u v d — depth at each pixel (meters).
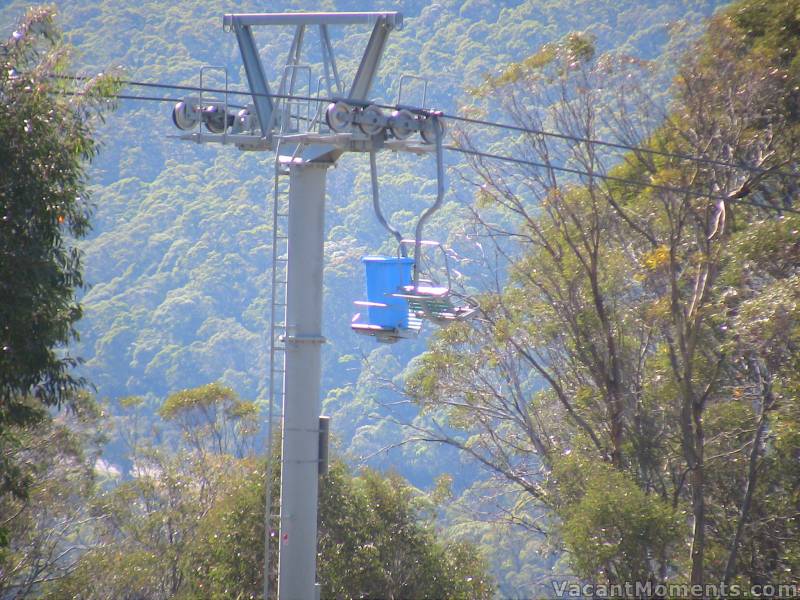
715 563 62.66
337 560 56.53
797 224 56.50
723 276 60.66
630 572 51.09
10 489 41.78
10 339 35.16
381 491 60.91
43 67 35.09
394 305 34.31
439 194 33.69
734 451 61.16
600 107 69.19
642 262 68.31
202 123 35.22
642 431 66.62
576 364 73.31
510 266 74.44
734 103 64.94
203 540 58.47
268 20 34.16
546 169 72.75
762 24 75.06
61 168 35.97
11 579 70.81
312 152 32.84
